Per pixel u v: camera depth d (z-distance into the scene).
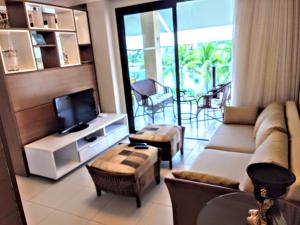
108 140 3.80
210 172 2.17
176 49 3.82
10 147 3.07
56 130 3.44
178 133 3.27
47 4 3.21
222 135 2.96
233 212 1.34
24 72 2.99
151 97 4.53
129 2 3.87
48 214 2.36
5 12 2.82
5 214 1.66
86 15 4.03
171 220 2.16
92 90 3.84
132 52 4.27
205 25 4.22
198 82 4.67
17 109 2.94
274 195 0.97
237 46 3.25
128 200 2.50
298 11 2.87
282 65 3.07
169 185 1.64
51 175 2.94
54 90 3.43
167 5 3.65
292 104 2.79
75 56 3.90
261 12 3.02
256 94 3.30
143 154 2.53
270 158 1.54
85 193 2.68
